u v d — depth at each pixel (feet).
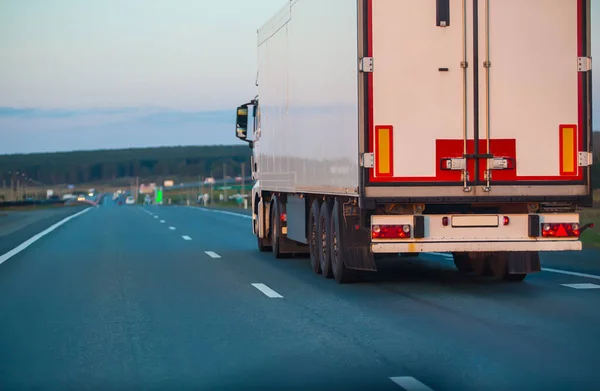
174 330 33.06
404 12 40.65
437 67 40.75
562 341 29.81
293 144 56.13
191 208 270.67
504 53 41.09
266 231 71.61
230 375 25.13
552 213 42.16
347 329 32.81
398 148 40.55
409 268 56.70
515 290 43.93
